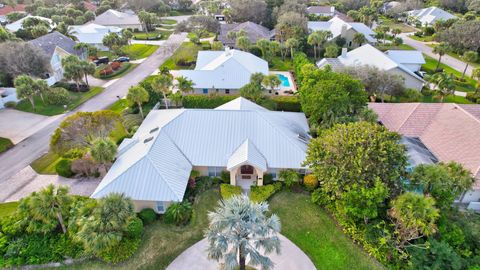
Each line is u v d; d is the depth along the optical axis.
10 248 25.92
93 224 24.11
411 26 128.75
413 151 37.09
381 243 25.97
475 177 31.92
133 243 27.00
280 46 82.75
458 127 38.94
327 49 77.88
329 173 28.34
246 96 51.03
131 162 32.06
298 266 26.19
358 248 27.73
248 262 25.94
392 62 64.38
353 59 70.12
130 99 46.97
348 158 27.44
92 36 93.19
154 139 34.94
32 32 84.06
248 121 37.59
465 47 85.69
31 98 52.69
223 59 64.94
